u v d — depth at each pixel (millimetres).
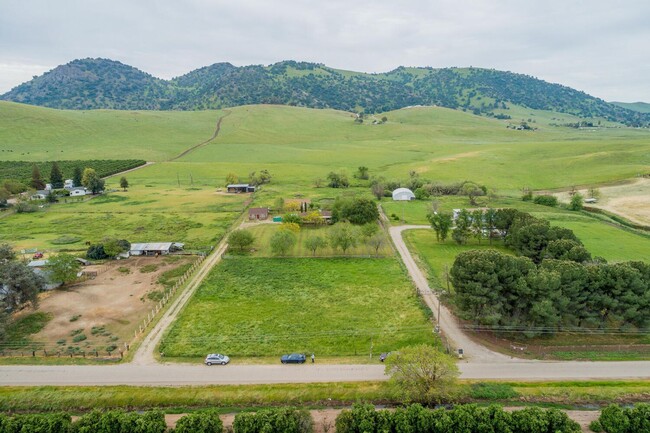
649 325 64938
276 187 195750
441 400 52000
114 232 123562
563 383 54750
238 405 51625
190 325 69125
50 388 53688
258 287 84125
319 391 53188
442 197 175125
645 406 45688
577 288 65375
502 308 66188
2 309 67625
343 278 88375
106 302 77938
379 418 45062
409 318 71188
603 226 128375
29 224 132375
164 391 53125
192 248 108875
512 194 178000
